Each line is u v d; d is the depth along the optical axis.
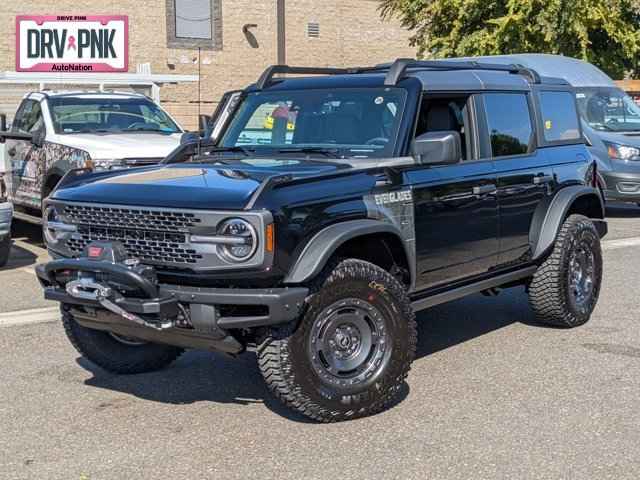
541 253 7.50
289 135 6.71
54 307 8.95
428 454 5.09
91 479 4.81
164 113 13.10
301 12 30.20
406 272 6.14
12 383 6.52
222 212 5.10
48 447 5.29
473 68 7.23
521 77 7.66
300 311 5.27
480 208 6.74
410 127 6.26
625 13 24.17
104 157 10.95
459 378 6.53
